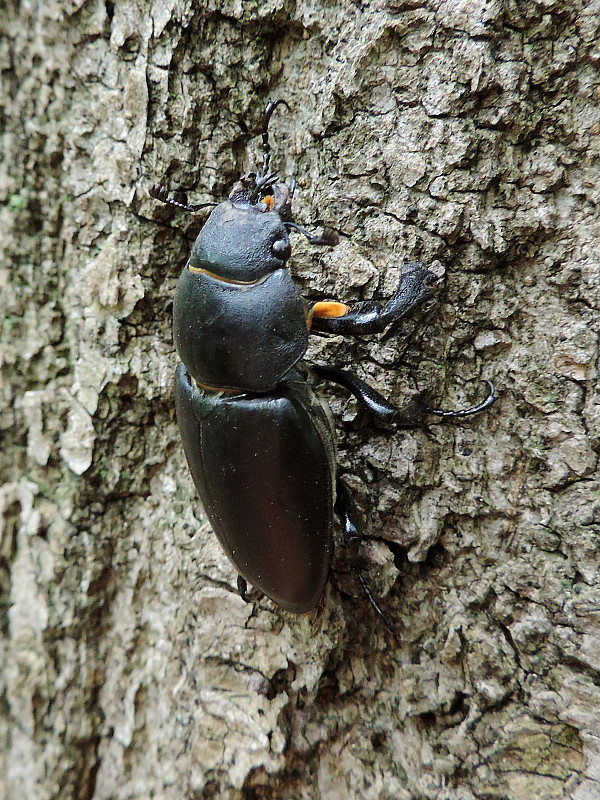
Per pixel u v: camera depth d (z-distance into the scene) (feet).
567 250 0.34
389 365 0.36
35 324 0.39
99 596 0.39
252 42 0.36
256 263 0.33
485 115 0.34
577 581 0.34
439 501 0.36
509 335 0.35
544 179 0.34
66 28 0.38
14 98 0.39
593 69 0.33
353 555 0.35
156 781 0.37
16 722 0.39
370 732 0.36
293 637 0.36
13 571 0.40
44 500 0.39
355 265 0.36
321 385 0.36
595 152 0.34
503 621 0.35
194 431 0.34
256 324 0.33
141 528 0.39
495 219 0.34
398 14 0.34
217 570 0.37
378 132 0.35
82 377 0.39
